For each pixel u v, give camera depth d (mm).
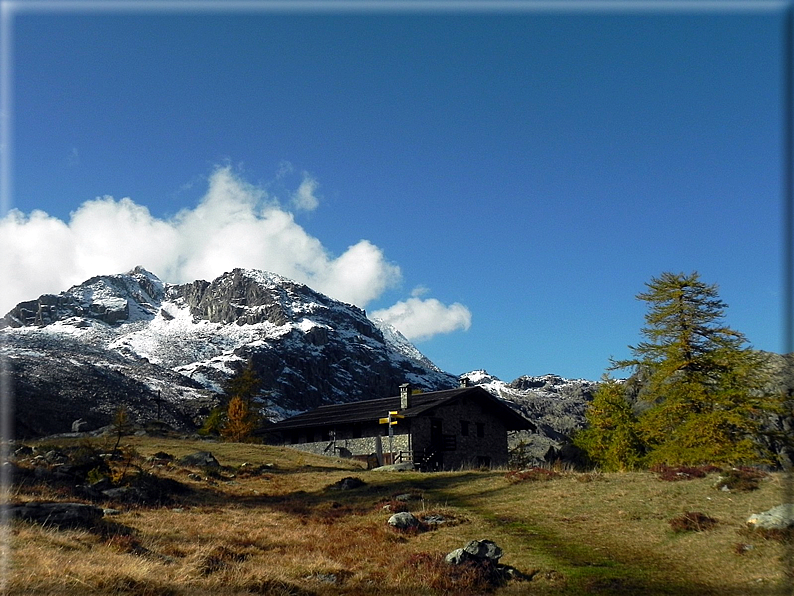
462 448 54062
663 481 25438
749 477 23375
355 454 54625
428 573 16016
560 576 16109
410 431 51250
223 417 73188
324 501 28984
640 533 19641
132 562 13820
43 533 15102
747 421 34625
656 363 38281
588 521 21578
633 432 43531
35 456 30812
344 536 20703
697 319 37312
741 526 18531
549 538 19875
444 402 52375
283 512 25766
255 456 45844
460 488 29891
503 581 15898
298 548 18766
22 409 102562
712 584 14781
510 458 59250
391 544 19594
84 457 29453
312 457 48500
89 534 16328
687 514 19906
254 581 14016
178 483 30094
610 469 43656
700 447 34906
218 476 35906
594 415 47438
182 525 20453
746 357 35594
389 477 35719
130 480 27047
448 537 20281
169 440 52656
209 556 15867
